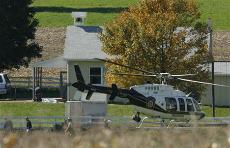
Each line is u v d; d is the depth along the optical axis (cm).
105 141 3975
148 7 18088
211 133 4856
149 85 13812
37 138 4500
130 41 17425
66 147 3794
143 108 13725
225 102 19700
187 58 17525
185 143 4066
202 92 17812
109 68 17550
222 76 19762
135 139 4166
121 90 13725
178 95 13812
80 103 13712
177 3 18050
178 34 17350
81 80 13788
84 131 5719
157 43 17250
